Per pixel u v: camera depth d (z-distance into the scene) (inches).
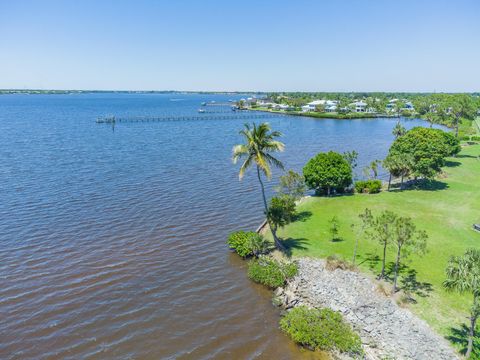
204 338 1025.5
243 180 2645.2
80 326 1055.6
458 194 2148.1
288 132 5506.9
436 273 1222.9
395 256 1360.7
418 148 2289.6
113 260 1427.2
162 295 1218.6
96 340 1003.3
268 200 2185.0
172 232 1702.8
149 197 2183.8
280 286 1262.3
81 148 3747.5
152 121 6840.6
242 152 1393.9
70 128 5452.8
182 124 6471.5
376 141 4677.7
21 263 1374.3
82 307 1139.3
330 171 2112.5
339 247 1459.2
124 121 6594.5
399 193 2202.3
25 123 6028.5
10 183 2369.6
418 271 1238.9
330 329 997.2
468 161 3129.9
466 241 1466.5
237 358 950.4
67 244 1537.9
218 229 1753.2
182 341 1011.9
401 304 1051.9
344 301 1103.0
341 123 6904.5
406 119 7642.7
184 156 3474.4
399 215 1781.5
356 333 994.7
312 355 955.3
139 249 1525.6
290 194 1743.4
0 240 1550.2
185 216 1903.3
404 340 928.3
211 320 1103.0
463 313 1008.2
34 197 2106.3
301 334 995.3
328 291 1162.6
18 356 938.7
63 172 2699.3
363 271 1250.6
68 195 2164.1
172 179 2605.8
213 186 2464.3
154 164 3078.2
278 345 997.8
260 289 1274.6
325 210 1900.8
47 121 6432.1
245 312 1145.4
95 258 1434.5
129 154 3496.6
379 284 1147.9
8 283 1244.5
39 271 1326.3
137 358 944.3
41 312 1107.3
